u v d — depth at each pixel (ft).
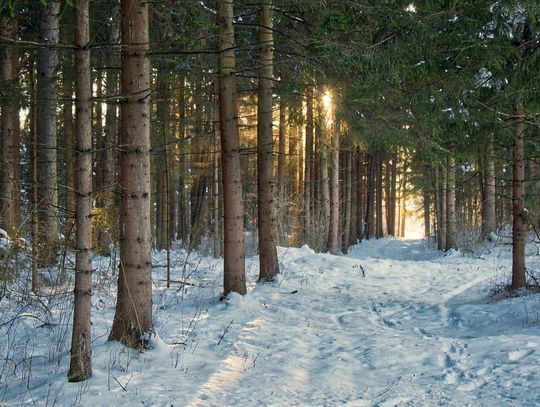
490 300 33.68
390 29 32.73
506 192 79.46
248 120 78.33
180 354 20.40
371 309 32.78
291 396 16.35
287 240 66.23
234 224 32.30
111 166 53.72
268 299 33.65
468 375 17.80
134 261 20.47
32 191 30.76
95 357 18.85
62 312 26.86
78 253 16.81
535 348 19.57
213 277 41.93
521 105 33.58
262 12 36.24
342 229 90.48
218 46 31.83
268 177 38.60
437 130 36.35
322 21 32.27
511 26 31.96
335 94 39.04
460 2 31.55
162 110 49.39
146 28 19.89
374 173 118.01
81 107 16.29
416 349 21.57
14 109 36.35
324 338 24.80
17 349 21.29
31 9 39.91
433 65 33.60
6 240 27.32
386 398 16.08
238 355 21.08
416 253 88.79
